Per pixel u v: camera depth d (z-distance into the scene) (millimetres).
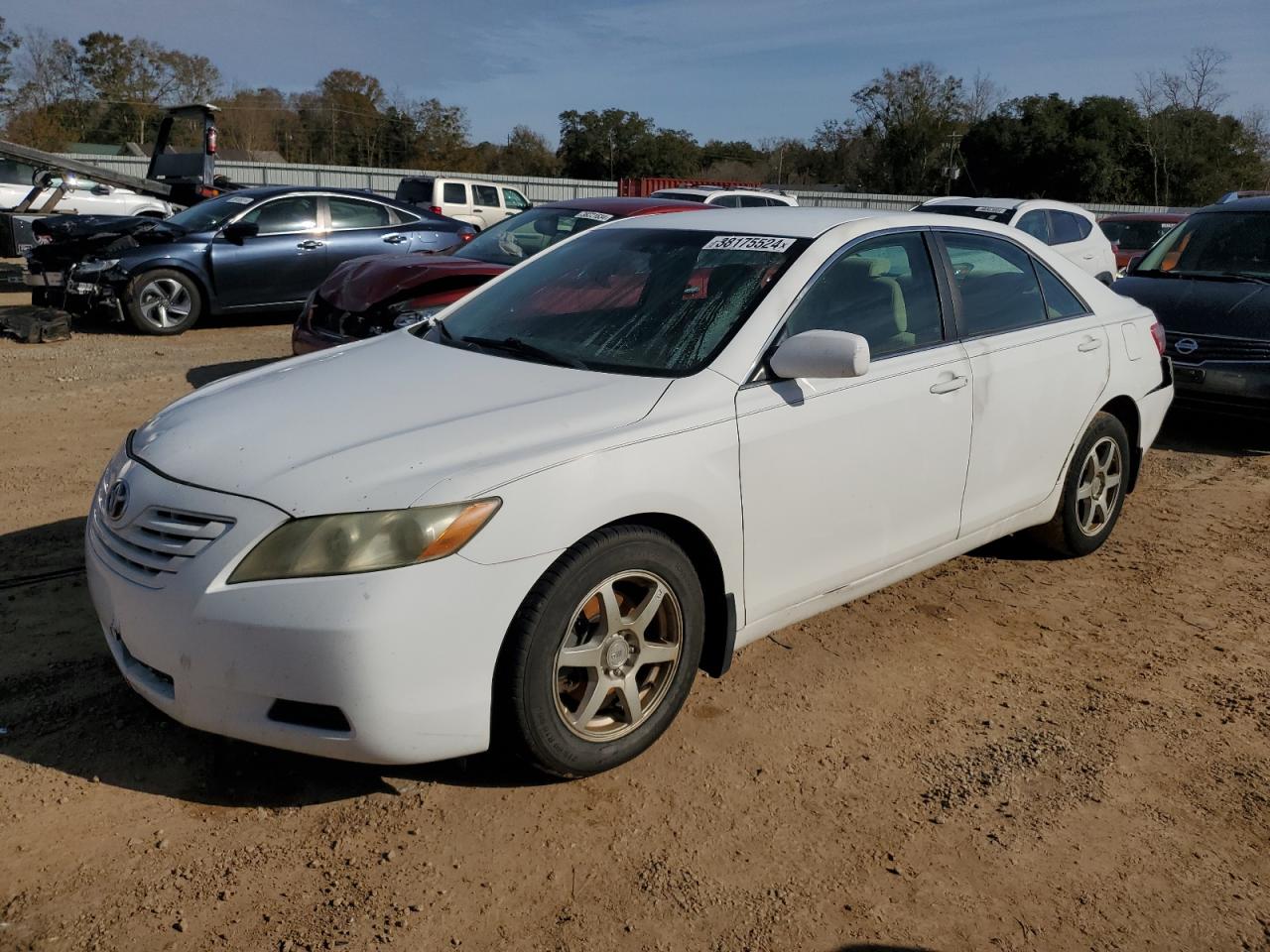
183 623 2555
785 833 2787
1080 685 3693
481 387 3150
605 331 3484
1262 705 3588
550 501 2668
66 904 2402
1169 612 4359
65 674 3420
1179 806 2980
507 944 2348
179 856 2588
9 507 5074
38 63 65125
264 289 11188
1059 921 2500
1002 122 53219
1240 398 6863
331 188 11711
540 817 2803
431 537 2523
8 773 2883
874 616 4219
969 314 4016
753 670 3703
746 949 2371
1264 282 7344
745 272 3516
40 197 18344
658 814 2842
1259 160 49219
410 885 2521
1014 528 4359
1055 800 2986
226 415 3086
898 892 2578
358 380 3301
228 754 3008
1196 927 2498
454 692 2590
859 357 3080
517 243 8492
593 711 2877
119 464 3049
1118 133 50406
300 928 2363
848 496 3459
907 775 3084
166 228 10969
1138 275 8023
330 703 2508
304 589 2479
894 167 58688
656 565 2924
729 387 3139
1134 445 4949
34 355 9344
